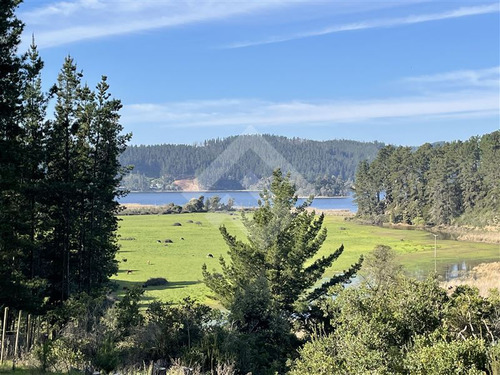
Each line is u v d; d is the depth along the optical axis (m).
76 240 33.19
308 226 27.23
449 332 14.82
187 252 76.94
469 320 15.20
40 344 15.13
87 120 33.81
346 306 15.70
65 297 29.64
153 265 66.38
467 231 122.62
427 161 157.38
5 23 22.17
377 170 163.88
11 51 23.34
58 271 31.17
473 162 139.88
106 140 34.78
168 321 18.72
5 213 23.27
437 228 134.00
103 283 37.91
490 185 133.38
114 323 18.66
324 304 20.22
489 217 125.06
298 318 25.36
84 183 31.39
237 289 23.61
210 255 73.00
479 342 12.00
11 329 18.44
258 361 19.05
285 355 21.23
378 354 12.15
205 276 28.19
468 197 136.75
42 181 27.91
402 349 13.26
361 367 12.05
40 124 28.91
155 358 16.95
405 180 158.62
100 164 34.56
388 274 30.56
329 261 27.59
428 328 15.08
